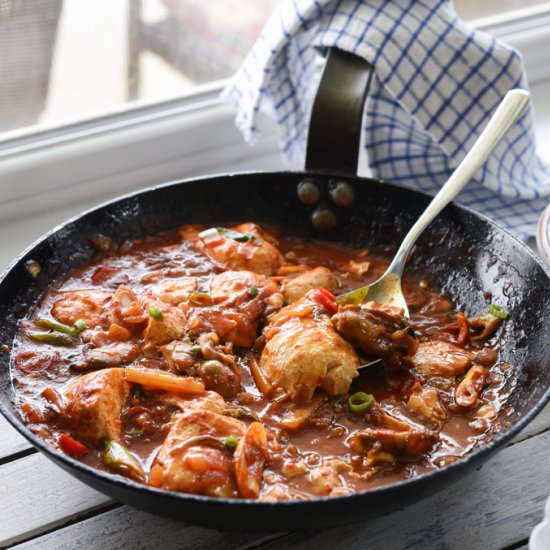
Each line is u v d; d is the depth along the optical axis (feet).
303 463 2.29
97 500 2.39
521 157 3.16
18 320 2.56
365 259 2.85
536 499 2.39
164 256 2.79
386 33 2.93
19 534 2.33
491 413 2.41
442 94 2.99
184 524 2.34
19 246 3.16
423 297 2.74
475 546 2.31
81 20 3.18
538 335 2.50
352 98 2.86
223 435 2.28
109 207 2.78
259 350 2.54
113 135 3.27
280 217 2.92
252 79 3.10
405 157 3.24
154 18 3.28
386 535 2.33
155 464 2.26
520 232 3.10
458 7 3.67
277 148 3.53
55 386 2.43
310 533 2.33
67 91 3.27
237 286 2.64
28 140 3.24
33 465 2.46
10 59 3.15
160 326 2.51
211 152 3.44
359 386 2.47
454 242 2.76
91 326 2.56
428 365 2.50
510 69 2.98
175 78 3.40
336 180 2.87
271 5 3.43
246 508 2.07
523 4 3.77
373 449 2.31
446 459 2.31
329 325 2.49
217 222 2.90
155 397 2.40
